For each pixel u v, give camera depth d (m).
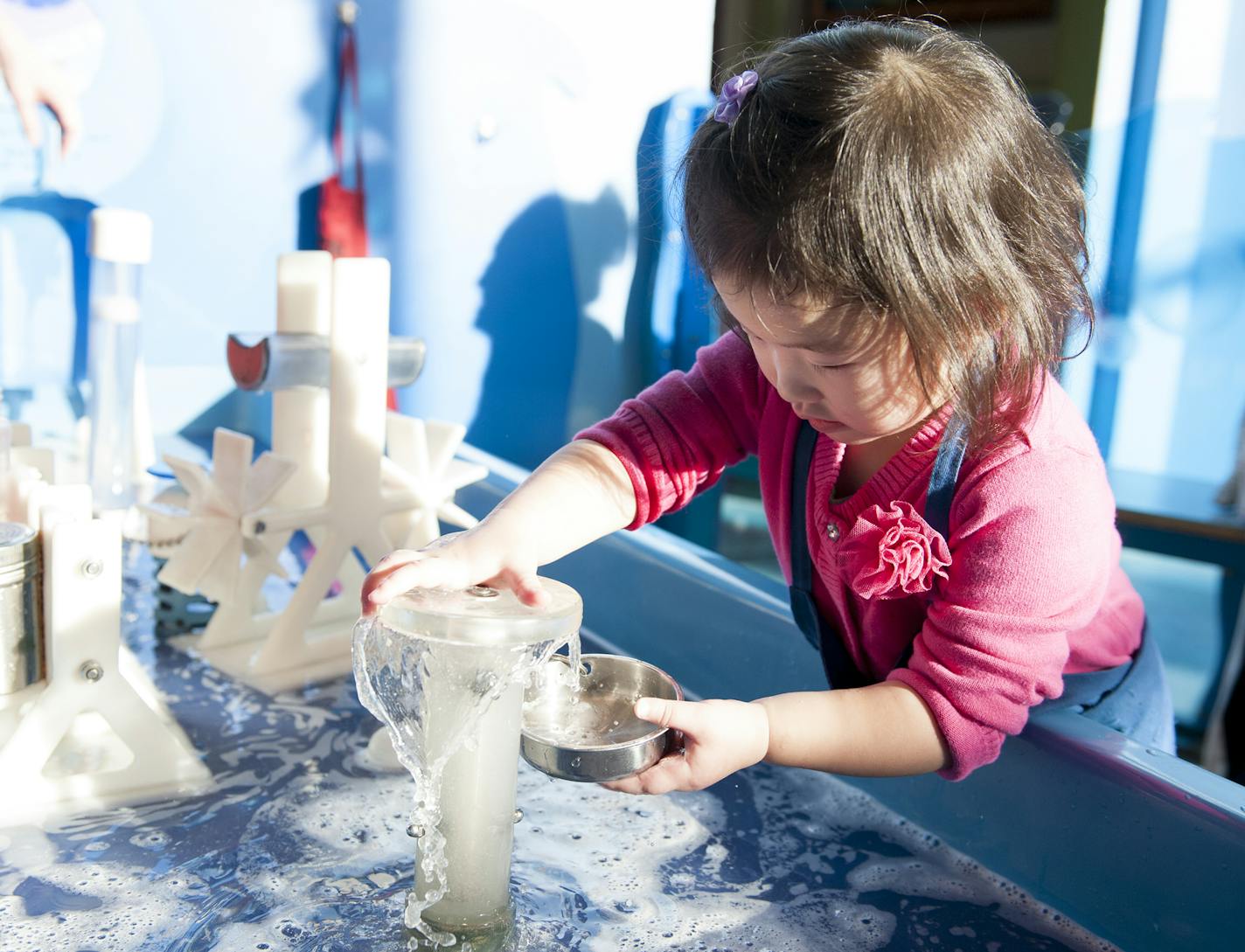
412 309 1.53
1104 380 2.13
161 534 1.07
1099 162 2.09
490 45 1.50
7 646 0.77
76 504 0.80
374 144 1.47
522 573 0.65
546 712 0.68
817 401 0.66
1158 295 2.09
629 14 1.58
